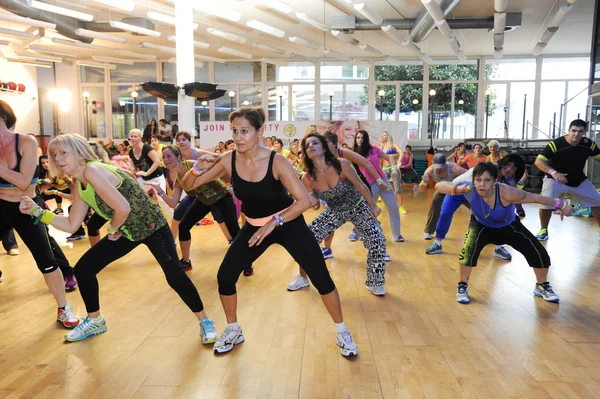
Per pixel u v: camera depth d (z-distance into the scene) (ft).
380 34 40.45
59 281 10.03
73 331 9.22
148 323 10.13
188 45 24.91
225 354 8.54
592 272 14.11
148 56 40.75
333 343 9.00
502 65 51.49
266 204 7.85
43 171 21.11
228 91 53.57
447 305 11.17
